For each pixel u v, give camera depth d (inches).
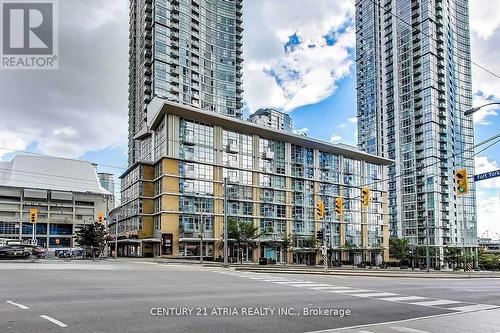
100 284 674.8
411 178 4913.9
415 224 4790.8
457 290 791.1
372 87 5634.8
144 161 2883.9
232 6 4613.7
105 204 4808.1
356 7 6082.7
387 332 358.6
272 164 3147.1
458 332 366.3
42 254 2305.6
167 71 3897.6
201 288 657.6
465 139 5206.7
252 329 352.2
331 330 358.3
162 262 1987.0
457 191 914.7
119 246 3489.2
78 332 317.7
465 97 5329.7
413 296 642.2
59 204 4547.2
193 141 2773.1
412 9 5132.9
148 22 4020.7
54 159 4739.2
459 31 5433.1
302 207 3272.6
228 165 2898.6
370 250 3715.6
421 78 4945.9
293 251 3164.4
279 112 5280.5
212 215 2785.4
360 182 3762.3
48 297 498.3
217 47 4411.9
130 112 4766.2
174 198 2652.6
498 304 574.9
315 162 3417.8
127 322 360.2
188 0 4151.1
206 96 4227.4
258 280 884.6
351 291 685.9
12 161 4628.4
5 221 4252.0
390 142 5246.1
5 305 431.8
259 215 2994.6
